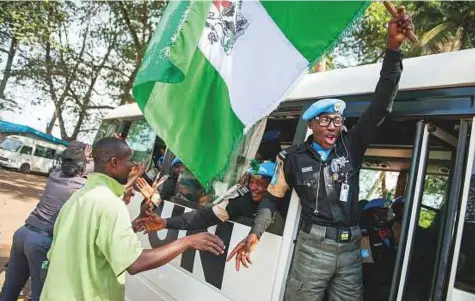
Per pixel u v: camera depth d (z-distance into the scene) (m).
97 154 2.29
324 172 2.35
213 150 2.54
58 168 3.76
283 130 3.35
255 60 2.49
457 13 13.39
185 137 2.60
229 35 2.49
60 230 2.14
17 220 9.38
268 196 2.54
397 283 2.14
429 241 2.73
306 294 2.32
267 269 2.62
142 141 5.30
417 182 2.22
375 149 3.64
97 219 2.05
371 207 3.32
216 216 2.98
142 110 2.55
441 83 2.23
